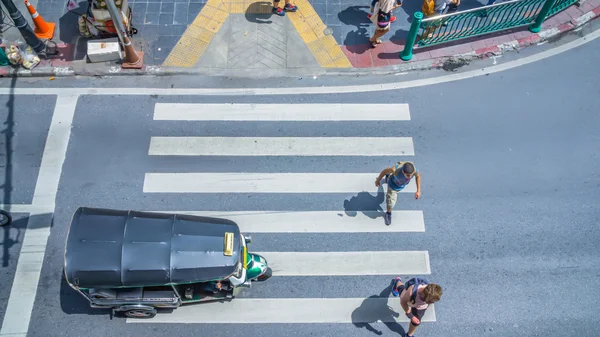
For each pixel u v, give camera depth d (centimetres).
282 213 1027
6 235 984
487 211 1048
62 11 1212
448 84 1181
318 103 1145
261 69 1176
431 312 953
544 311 964
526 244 1020
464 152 1106
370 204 1043
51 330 916
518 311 962
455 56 1208
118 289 855
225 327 929
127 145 1082
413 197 1053
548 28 1253
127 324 927
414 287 824
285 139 1101
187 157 1074
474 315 955
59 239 988
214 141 1094
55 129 1091
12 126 1090
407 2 1284
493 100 1168
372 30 1236
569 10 1282
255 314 940
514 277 990
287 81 1167
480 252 1009
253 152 1084
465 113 1149
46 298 940
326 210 1034
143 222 836
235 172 1062
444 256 1002
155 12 1230
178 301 883
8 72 1136
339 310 949
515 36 1246
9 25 1181
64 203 1020
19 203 1015
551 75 1205
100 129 1097
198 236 834
